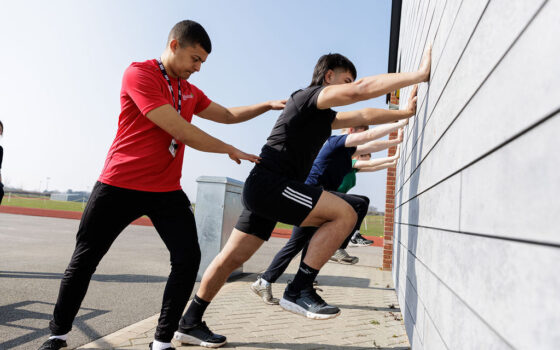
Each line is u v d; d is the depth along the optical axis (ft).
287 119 7.93
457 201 4.61
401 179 14.34
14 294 12.43
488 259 3.42
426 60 7.43
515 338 2.75
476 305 3.67
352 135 12.07
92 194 7.23
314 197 7.57
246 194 8.00
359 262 26.23
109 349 8.00
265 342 8.93
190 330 8.44
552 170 2.34
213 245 16.16
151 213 7.61
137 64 7.50
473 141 4.05
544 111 2.46
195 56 7.61
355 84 7.25
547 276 2.34
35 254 21.88
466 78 4.52
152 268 19.35
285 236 63.41
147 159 7.25
